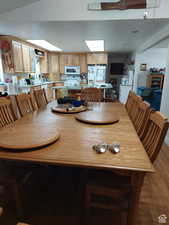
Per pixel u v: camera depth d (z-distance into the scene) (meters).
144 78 6.83
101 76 6.79
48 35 3.71
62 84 6.88
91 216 1.35
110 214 1.37
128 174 1.05
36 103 2.53
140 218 1.35
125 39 4.16
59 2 2.62
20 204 1.27
